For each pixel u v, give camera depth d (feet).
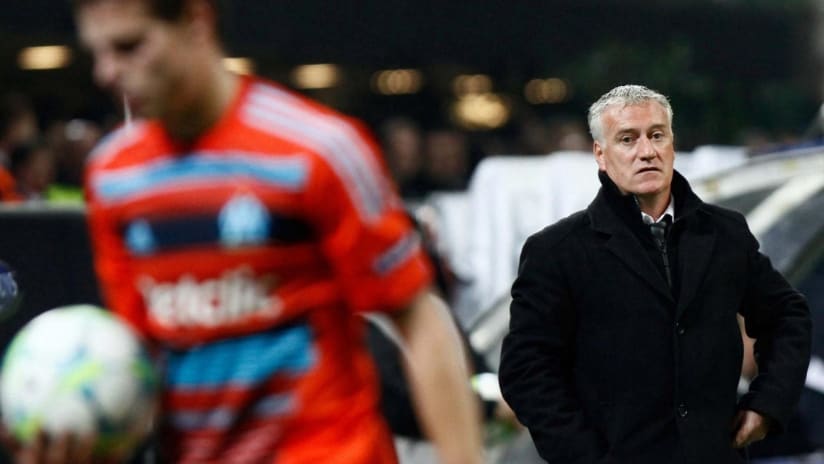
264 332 36.52
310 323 36.68
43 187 111.04
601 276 56.49
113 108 156.76
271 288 36.29
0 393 36.91
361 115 187.42
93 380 36.14
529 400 56.65
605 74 197.47
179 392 37.22
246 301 36.27
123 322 38.14
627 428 55.83
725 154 105.09
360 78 187.32
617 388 56.24
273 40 166.50
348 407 37.35
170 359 37.52
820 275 88.28
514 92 195.52
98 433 36.27
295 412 36.65
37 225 59.98
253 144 35.76
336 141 35.78
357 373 37.96
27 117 118.62
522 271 57.82
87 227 60.75
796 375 57.26
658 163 56.34
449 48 188.44
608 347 56.34
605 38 203.82
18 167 110.32
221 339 36.65
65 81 158.92
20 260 59.41
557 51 199.21
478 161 165.58
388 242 36.27
